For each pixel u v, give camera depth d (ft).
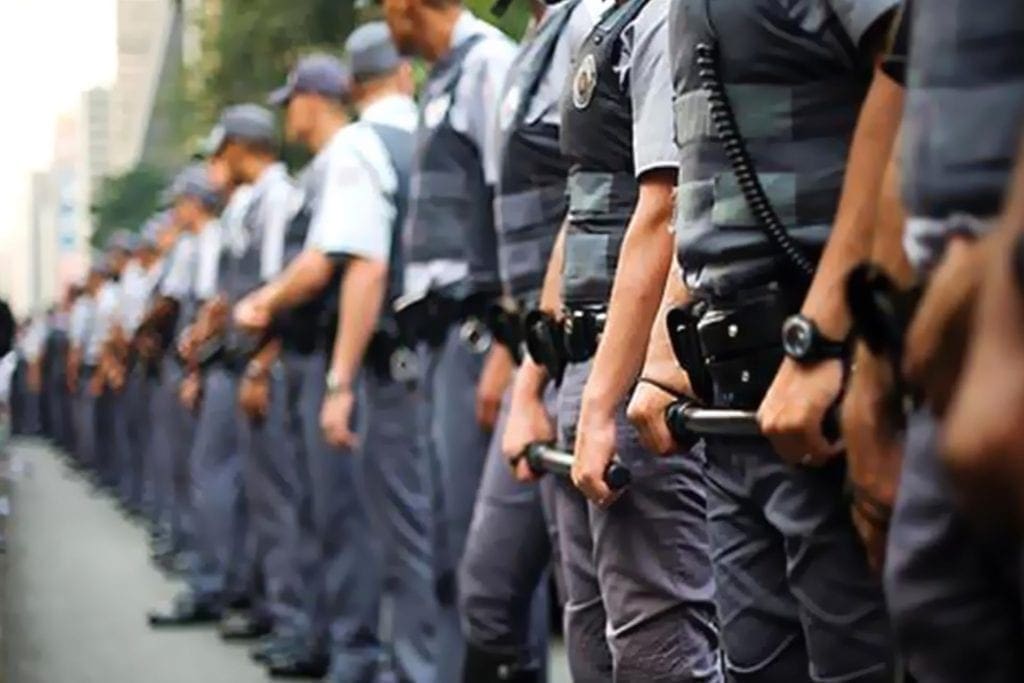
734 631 15.29
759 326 14.28
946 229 10.14
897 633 11.25
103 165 193.16
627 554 18.13
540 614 25.43
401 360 31.65
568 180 20.70
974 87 10.02
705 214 14.60
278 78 73.10
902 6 12.77
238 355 43.93
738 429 14.34
